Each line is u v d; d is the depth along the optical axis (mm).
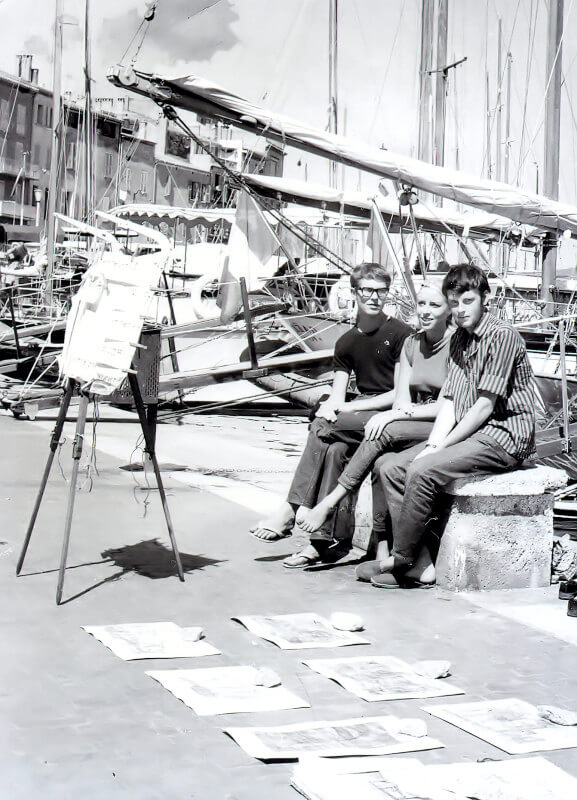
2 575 5457
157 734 3453
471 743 3506
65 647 4332
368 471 5852
